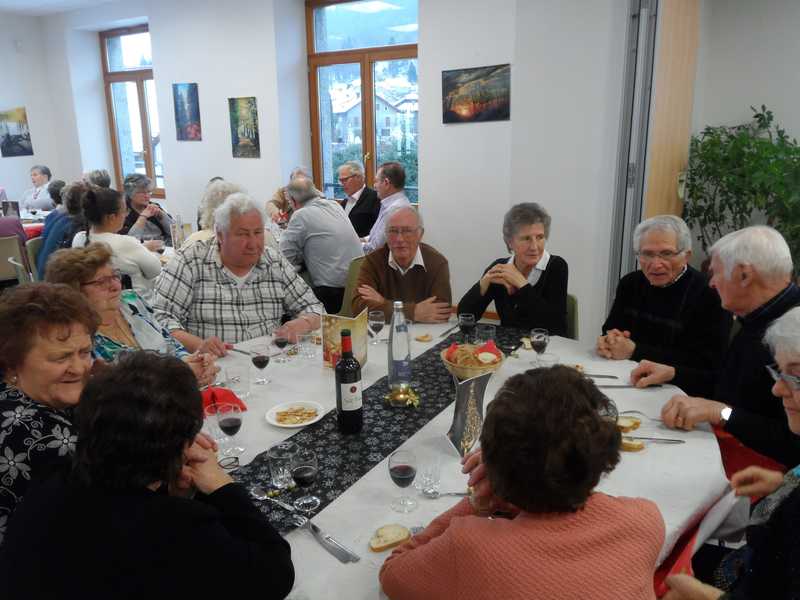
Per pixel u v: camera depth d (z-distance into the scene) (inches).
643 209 143.6
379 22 223.9
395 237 102.7
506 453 32.0
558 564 30.4
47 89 326.0
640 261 88.7
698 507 48.1
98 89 325.1
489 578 30.6
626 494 49.7
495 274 97.8
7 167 316.2
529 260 99.3
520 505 33.0
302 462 51.2
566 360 81.0
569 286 161.0
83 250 73.0
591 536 31.5
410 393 67.9
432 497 49.2
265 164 251.6
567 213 156.9
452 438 56.4
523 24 153.9
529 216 98.0
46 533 33.2
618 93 142.2
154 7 268.2
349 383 58.7
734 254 64.8
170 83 273.4
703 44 173.8
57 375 46.1
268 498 48.9
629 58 137.6
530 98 156.9
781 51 166.1
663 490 50.3
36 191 278.4
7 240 175.6
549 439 31.1
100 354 73.0
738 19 170.9
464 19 182.9
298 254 154.3
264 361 73.0
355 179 213.9
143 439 33.4
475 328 90.7
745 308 66.4
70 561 32.7
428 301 100.4
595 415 32.4
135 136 322.0
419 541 38.3
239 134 255.4
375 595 38.7
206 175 274.2
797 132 168.4
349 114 242.2
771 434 58.6
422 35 192.7
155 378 34.9
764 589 41.4
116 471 33.6
